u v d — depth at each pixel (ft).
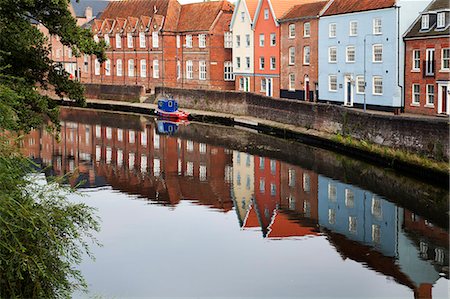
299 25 197.26
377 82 167.43
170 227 87.20
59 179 49.34
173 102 213.87
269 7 211.20
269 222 90.84
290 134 166.30
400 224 88.89
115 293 63.10
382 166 123.65
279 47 208.23
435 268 72.33
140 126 193.88
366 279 69.00
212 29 240.94
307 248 79.46
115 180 119.24
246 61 227.40
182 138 170.50
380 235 84.48
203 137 171.63
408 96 158.81
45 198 45.29
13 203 40.16
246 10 223.71
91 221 47.37
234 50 232.94
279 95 210.59
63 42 76.95
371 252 77.77
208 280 67.97
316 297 63.67
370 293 65.31
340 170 124.26
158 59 260.62
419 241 81.71
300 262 74.23
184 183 117.39
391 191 106.42
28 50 73.36
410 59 157.38
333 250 78.28
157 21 258.78
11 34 69.46
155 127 191.83
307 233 85.76
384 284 67.62
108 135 175.52
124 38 274.98
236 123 194.08
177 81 258.37
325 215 94.38
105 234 82.99
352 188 109.81
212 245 79.92
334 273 70.64
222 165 134.00
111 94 260.62
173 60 258.37
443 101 147.43
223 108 208.95
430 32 150.20
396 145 120.16
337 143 142.72
